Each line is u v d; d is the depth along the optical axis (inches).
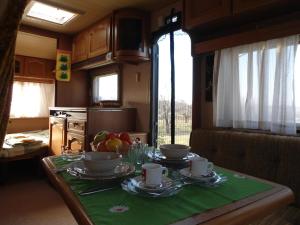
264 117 73.7
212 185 36.8
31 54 165.8
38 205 99.9
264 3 62.8
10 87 56.9
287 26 65.4
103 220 25.5
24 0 52.7
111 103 132.1
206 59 93.5
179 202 30.5
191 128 95.3
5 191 115.6
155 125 117.6
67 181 39.3
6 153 123.3
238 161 67.1
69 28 140.9
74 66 152.9
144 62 121.3
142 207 28.9
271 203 31.8
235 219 27.0
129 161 50.8
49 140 140.4
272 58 73.0
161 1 105.0
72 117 118.3
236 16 71.5
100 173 40.2
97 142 54.2
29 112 172.1
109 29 116.3
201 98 94.0
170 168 46.6
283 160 58.6
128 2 106.0
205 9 77.6
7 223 84.6
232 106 83.4
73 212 29.3
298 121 68.7
